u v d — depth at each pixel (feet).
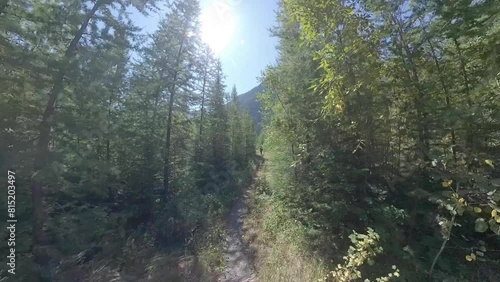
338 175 25.80
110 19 34.71
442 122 19.95
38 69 28.43
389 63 23.00
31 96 29.86
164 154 60.34
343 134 27.58
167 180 60.59
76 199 38.81
